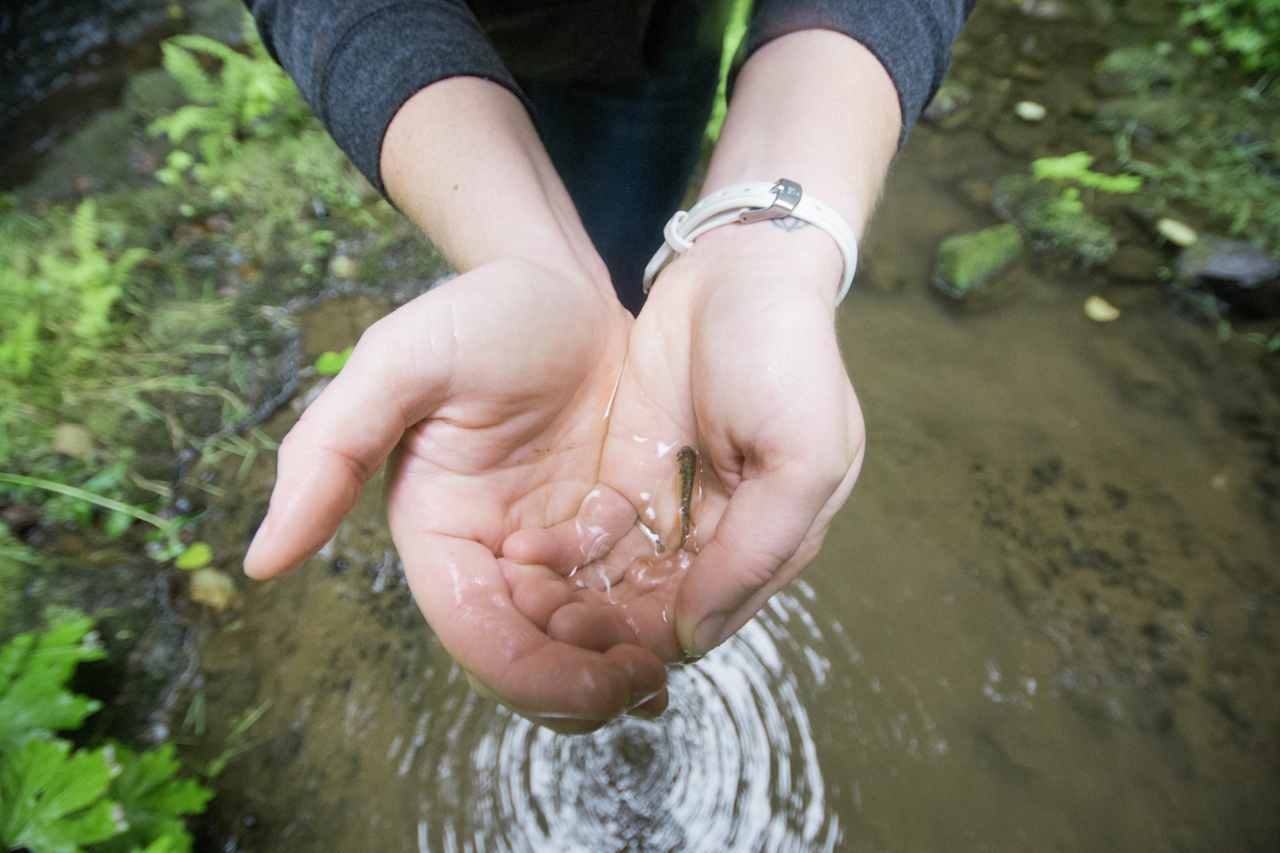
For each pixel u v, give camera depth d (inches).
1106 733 15.5
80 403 18.4
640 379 10.5
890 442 18.9
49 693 13.5
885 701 15.7
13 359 18.5
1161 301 21.8
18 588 15.9
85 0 26.2
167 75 24.7
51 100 24.5
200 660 15.6
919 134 25.4
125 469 17.7
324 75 9.8
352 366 8.0
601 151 14.9
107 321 19.5
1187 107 26.2
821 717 15.5
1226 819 14.7
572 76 13.3
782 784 14.9
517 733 15.2
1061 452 18.9
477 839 14.3
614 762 15.0
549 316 9.3
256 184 22.1
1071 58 27.9
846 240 9.7
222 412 18.6
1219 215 23.4
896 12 10.2
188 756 14.7
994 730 15.5
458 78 9.8
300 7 9.8
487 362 8.7
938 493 18.2
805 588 16.8
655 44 13.4
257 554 7.7
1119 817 14.7
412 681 15.6
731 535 8.7
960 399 19.7
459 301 8.5
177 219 21.5
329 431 7.8
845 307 21.2
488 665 8.4
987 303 21.4
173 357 19.3
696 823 14.6
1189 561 17.4
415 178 9.7
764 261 9.5
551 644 8.4
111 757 12.5
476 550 9.0
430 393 8.4
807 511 8.6
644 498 10.4
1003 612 16.7
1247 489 18.5
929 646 16.3
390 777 14.8
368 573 16.6
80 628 14.3
